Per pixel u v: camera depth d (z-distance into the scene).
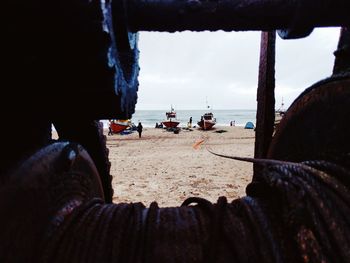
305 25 1.69
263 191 1.95
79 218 1.86
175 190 9.94
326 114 2.16
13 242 1.58
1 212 1.57
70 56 1.59
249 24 1.72
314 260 1.43
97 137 2.84
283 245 1.60
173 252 1.64
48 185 1.92
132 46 1.90
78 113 2.19
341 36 2.33
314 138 2.28
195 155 18.19
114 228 1.76
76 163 2.34
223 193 9.59
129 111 2.27
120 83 1.88
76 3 1.41
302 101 2.47
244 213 1.80
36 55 1.60
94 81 1.75
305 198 1.63
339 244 1.47
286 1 1.65
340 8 1.61
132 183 10.91
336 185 1.71
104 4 1.45
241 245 1.62
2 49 1.58
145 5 1.67
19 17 1.44
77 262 1.61
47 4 1.40
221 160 16.09
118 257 1.64
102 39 1.51
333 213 1.56
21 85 1.82
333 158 2.04
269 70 3.37
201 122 46.31
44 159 1.95
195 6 1.65
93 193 2.61
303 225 1.54
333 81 2.13
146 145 24.86
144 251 1.67
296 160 2.53
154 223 1.77
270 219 1.73
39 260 1.62
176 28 1.79
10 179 1.69
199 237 1.71
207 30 1.80
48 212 1.84
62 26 1.47
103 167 3.15
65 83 1.76
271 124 3.42
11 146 1.94
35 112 2.16
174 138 31.50
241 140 29.06
